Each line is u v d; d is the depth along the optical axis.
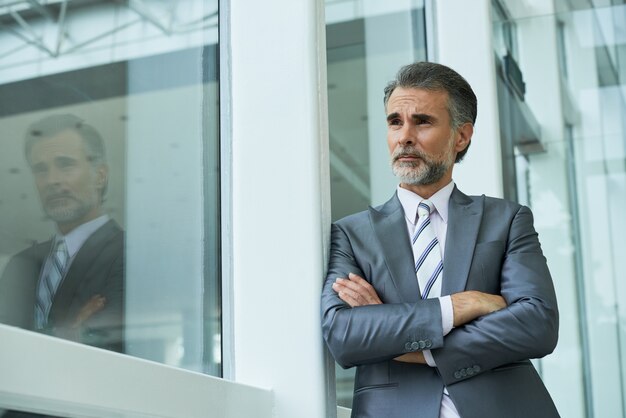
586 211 4.79
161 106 2.36
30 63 1.87
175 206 2.39
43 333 1.85
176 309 2.35
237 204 2.67
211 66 2.66
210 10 2.69
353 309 2.29
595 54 4.97
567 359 4.66
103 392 1.79
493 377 2.26
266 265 2.61
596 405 4.57
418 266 2.42
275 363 2.55
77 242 1.97
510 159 4.70
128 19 2.23
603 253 4.74
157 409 1.98
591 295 4.70
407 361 2.29
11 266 1.77
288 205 2.63
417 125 2.50
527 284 2.33
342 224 2.57
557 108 4.91
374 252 2.46
